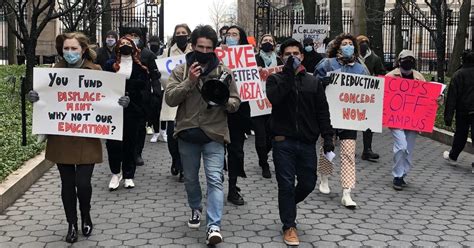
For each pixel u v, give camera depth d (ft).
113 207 22.15
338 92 23.25
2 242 18.03
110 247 17.58
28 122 38.55
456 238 18.65
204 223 20.04
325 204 22.79
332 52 24.23
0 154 27.32
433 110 25.53
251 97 23.98
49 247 17.58
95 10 58.08
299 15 99.45
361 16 76.74
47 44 115.14
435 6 49.14
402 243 18.06
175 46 29.09
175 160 26.63
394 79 25.30
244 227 19.63
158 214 21.20
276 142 17.84
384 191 25.18
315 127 18.03
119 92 18.35
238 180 26.89
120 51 23.62
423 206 22.68
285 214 17.93
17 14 45.55
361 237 18.65
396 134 25.40
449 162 31.58
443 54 48.67
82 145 17.79
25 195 23.89
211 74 17.63
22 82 29.94
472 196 24.45
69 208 17.97
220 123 17.65
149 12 89.71
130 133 24.38
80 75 18.13
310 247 17.62
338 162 31.58
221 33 29.43
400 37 85.92
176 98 17.20
